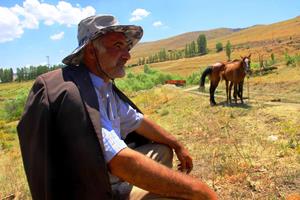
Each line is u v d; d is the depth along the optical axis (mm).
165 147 3064
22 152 2279
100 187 2133
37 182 2189
